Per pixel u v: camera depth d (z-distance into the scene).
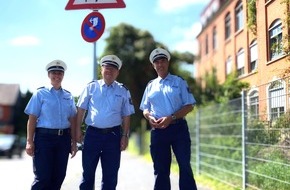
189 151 6.78
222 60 17.98
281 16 8.55
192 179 6.73
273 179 8.20
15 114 74.00
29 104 6.74
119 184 11.85
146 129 32.19
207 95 19.72
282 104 7.73
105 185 6.49
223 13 17.73
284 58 8.32
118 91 6.64
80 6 7.07
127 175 14.47
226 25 17.02
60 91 6.87
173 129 6.73
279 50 8.52
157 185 6.82
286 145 7.63
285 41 8.22
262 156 8.82
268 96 8.41
